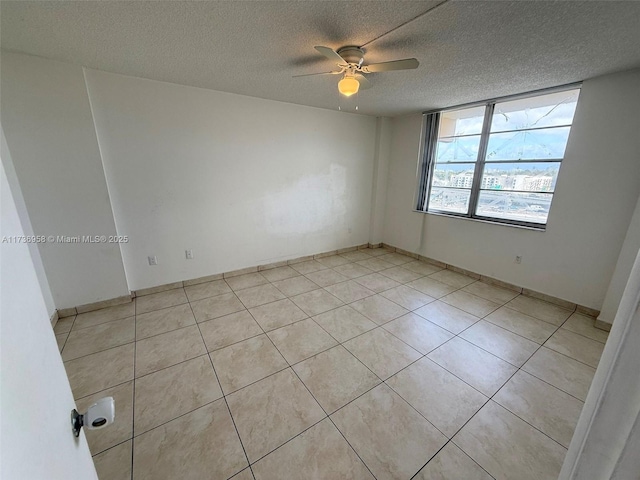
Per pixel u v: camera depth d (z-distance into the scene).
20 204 2.25
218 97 3.08
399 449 1.44
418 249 4.45
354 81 2.01
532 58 2.08
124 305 2.87
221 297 3.08
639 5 1.40
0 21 1.60
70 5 1.45
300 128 3.78
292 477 1.31
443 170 4.02
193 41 1.87
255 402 1.71
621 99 2.36
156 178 2.92
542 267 3.06
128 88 2.60
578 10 1.46
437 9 1.48
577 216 2.73
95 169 2.53
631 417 0.35
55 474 0.50
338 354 2.16
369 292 3.26
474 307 2.92
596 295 2.70
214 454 1.40
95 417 0.63
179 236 3.19
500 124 3.28
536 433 1.53
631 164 2.38
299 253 4.26
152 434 1.50
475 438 1.50
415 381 1.90
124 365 2.01
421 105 3.60
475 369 2.02
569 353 2.20
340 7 1.47
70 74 2.29
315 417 1.62
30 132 2.24
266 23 1.63
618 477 0.37
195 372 1.95
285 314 2.74
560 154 2.85
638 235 2.30
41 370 0.52
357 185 4.63
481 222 3.55
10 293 0.45
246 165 3.46
